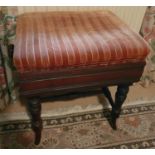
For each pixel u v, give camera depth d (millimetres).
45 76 708
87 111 1129
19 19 882
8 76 1090
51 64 677
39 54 666
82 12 942
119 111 972
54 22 843
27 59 656
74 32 781
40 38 729
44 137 999
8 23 938
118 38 758
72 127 1049
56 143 979
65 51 685
